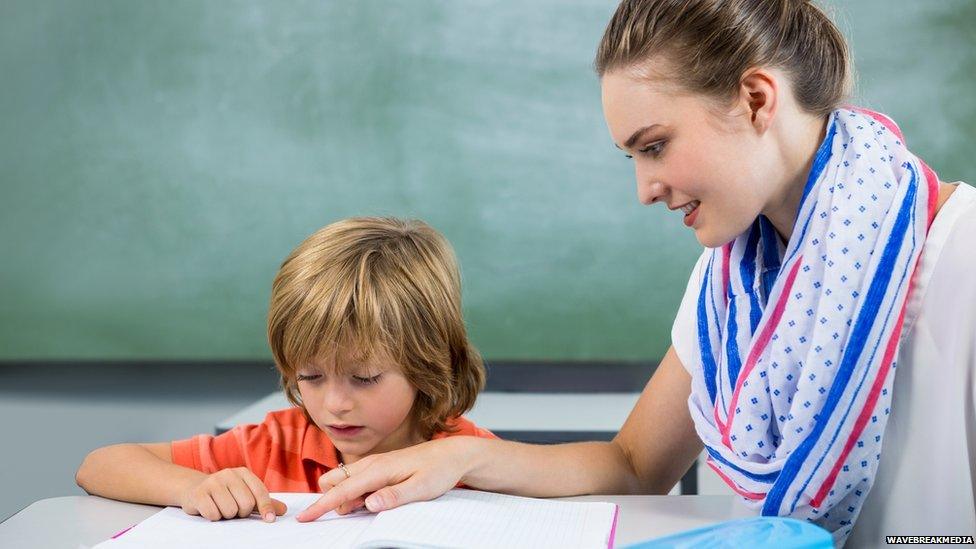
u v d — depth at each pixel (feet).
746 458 3.03
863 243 2.81
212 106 10.19
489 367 10.13
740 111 2.71
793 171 2.89
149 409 10.28
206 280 10.34
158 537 2.61
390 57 9.98
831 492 2.82
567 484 3.20
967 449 2.85
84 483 3.26
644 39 2.68
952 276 2.79
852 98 3.09
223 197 10.25
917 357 2.85
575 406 8.58
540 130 9.90
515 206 9.97
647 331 9.95
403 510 2.69
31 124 10.35
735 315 3.11
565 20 9.80
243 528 2.70
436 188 10.03
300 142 10.13
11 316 10.52
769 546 2.31
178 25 10.14
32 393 10.84
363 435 3.45
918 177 2.87
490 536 2.51
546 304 10.00
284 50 10.07
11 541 2.74
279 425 3.80
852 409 2.77
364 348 3.35
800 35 2.83
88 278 10.43
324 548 2.48
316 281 3.43
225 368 10.85
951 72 9.55
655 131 2.71
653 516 2.96
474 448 3.05
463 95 9.94
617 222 9.89
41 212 10.41
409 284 3.51
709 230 2.83
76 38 10.25
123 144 10.30
